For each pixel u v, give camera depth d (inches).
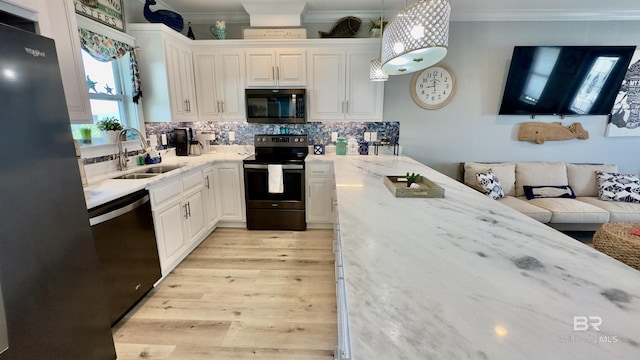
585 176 141.6
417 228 50.7
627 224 97.4
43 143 46.1
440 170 153.4
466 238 46.6
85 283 54.6
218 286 92.6
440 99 145.9
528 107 143.2
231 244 123.1
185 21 142.4
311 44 131.8
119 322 76.2
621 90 141.7
